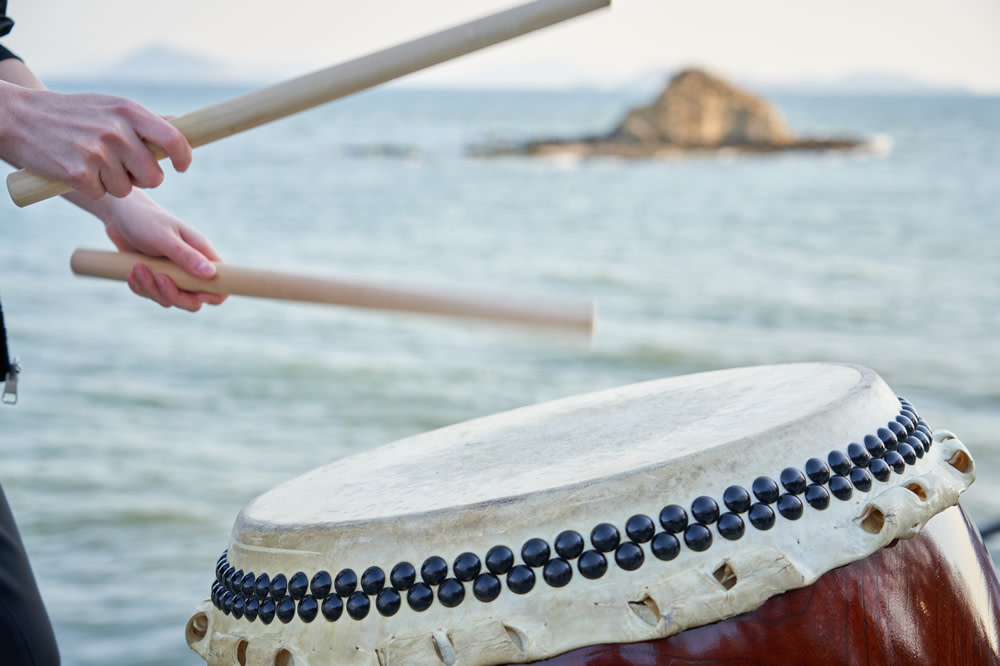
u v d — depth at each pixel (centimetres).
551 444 111
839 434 93
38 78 144
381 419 669
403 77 105
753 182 2598
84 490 492
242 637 94
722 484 86
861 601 87
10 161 109
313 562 91
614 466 92
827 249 1531
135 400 694
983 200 2133
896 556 91
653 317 1055
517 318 95
